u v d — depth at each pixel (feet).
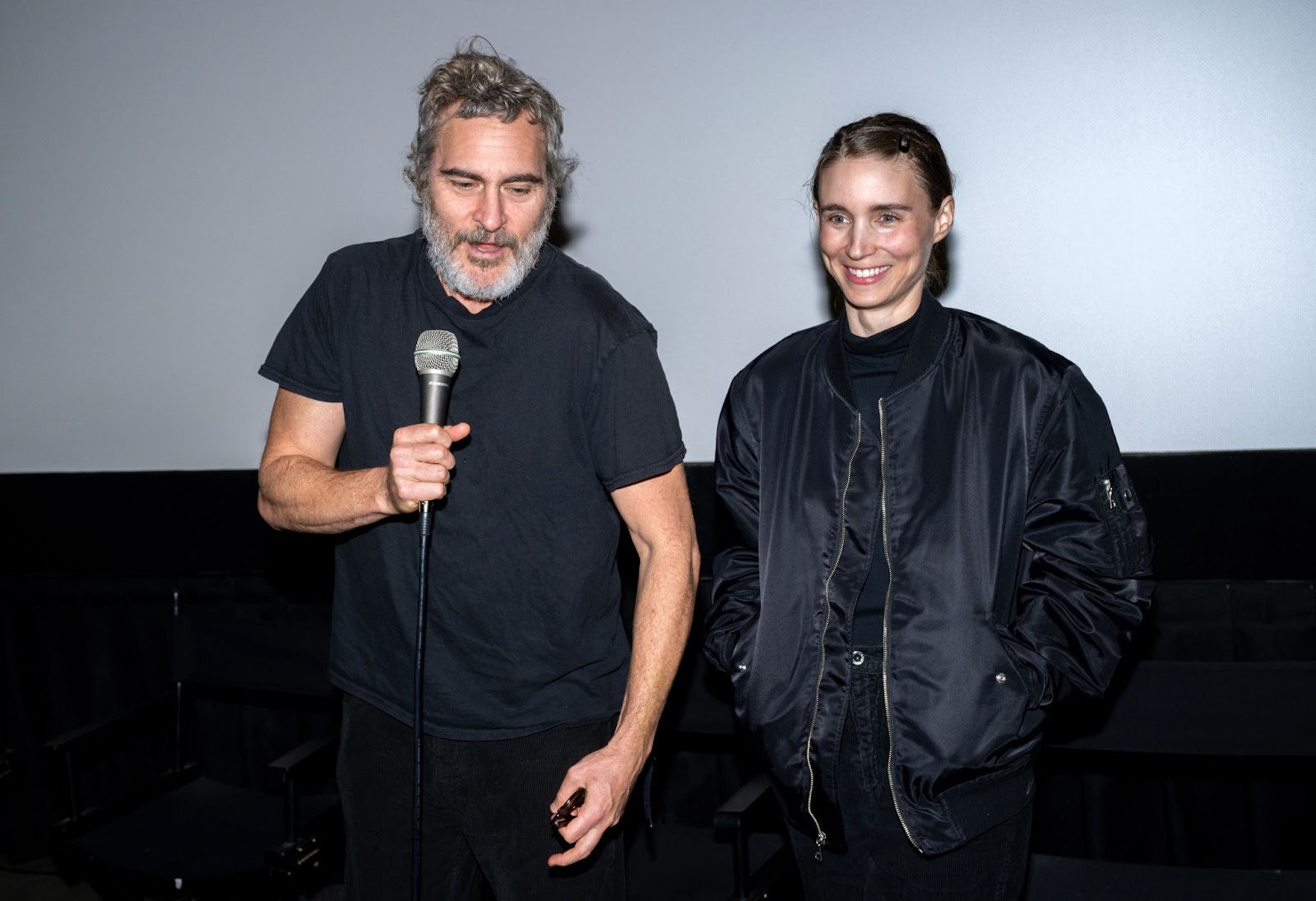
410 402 5.33
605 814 4.88
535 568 5.32
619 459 5.30
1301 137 7.25
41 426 10.05
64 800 10.46
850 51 7.93
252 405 9.57
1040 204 7.73
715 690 8.02
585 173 8.56
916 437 5.40
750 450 5.92
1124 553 5.41
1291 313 7.38
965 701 5.16
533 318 5.24
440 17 8.75
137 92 9.50
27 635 10.31
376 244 5.60
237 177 9.35
